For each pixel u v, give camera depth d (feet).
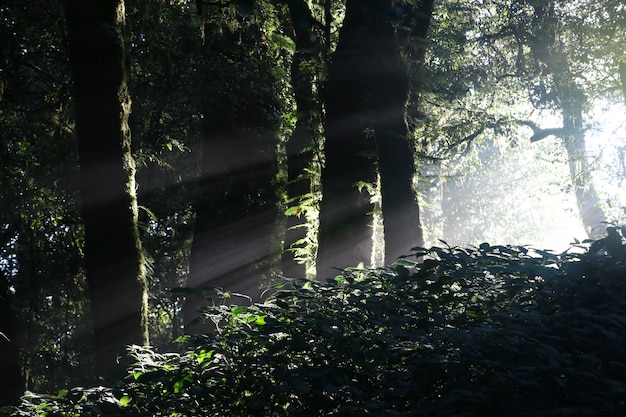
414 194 37.83
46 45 61.93
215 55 62.69
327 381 17.76
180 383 19.40
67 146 72.38
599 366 17.57
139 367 22.27
